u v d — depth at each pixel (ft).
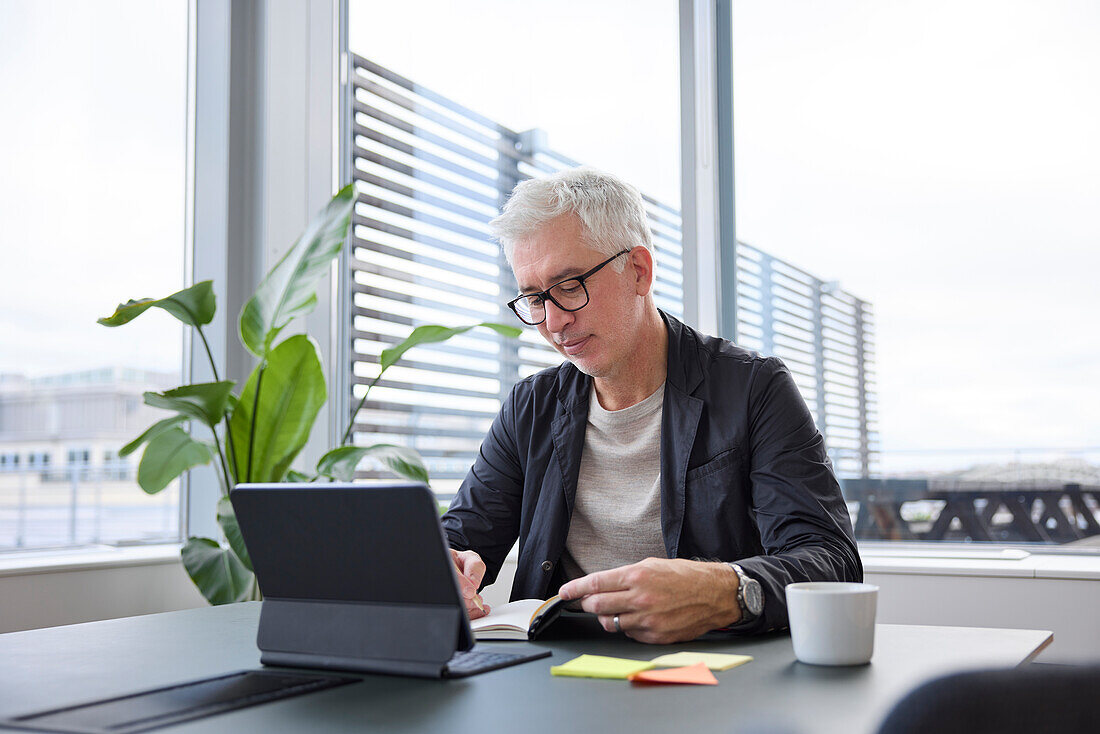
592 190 4.66
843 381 8.64
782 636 3.39
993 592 7.15
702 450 4.76
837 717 2.21
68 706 2.43
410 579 2.78
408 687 2.63
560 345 4.74
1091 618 6.86
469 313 9.70
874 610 2.85
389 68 9.68
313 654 2.93
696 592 3.27
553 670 2.78
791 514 4.27
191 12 8.96
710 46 9.13
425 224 9.61
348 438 8.53
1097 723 1.39
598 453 5.08
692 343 5.04
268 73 8.74
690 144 9.12
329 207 7.37
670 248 9.19
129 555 7.82
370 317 9.32
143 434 6.79
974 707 1.44
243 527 3.04
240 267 8.76
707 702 2.39
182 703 2.46
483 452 5.46
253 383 7.26
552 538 5.00
